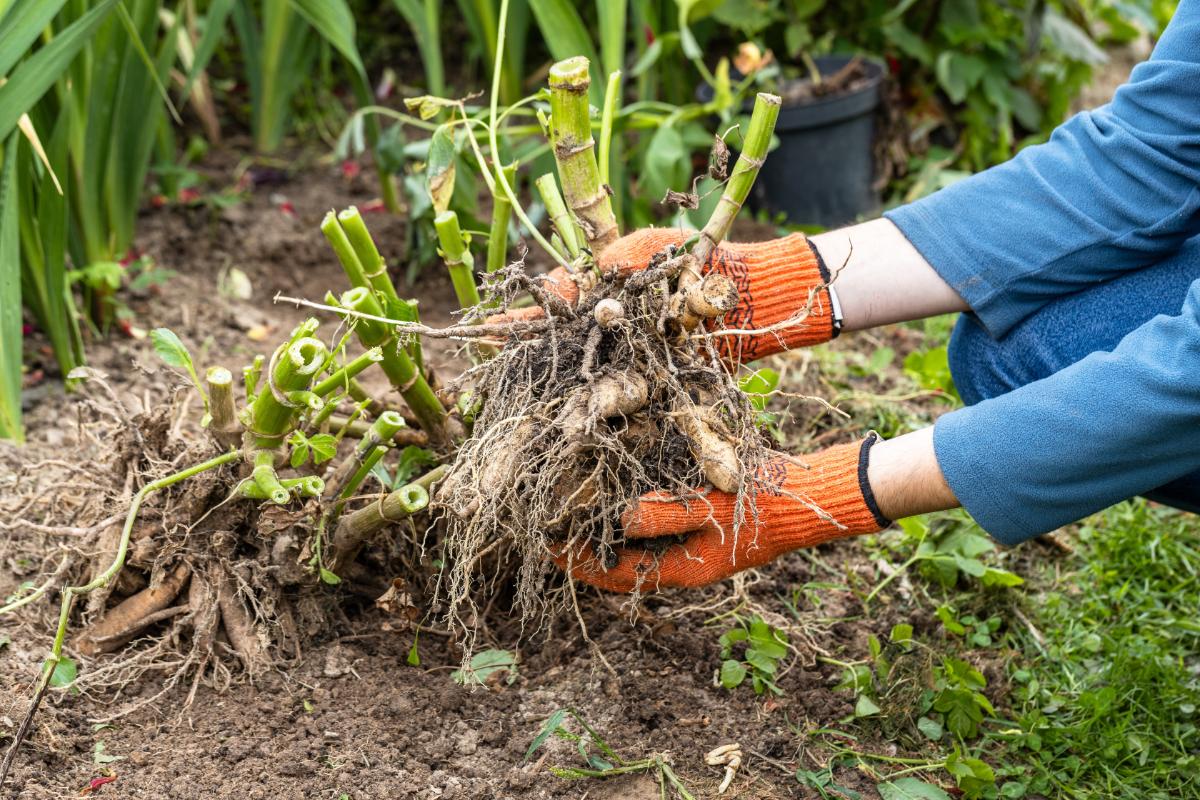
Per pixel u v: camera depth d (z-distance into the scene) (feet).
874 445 4.48
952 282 4.94
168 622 5.02
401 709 4.89
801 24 9.71
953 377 5.65
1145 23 11.76
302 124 10.14
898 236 5.02
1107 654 5.67
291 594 5.09
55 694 4.71
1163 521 6.49
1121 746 5.10
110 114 7.16
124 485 5.03
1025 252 4.88
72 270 7.53
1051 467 4.12
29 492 5.66
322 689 4.95
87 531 4.75
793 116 8.87
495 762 4.72
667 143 7.70
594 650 5.08
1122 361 4.08
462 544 4.41
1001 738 5.17
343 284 8.40
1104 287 4.93
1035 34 9.82
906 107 10.23
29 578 5.33
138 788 4.39
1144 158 4.66
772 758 4.86
